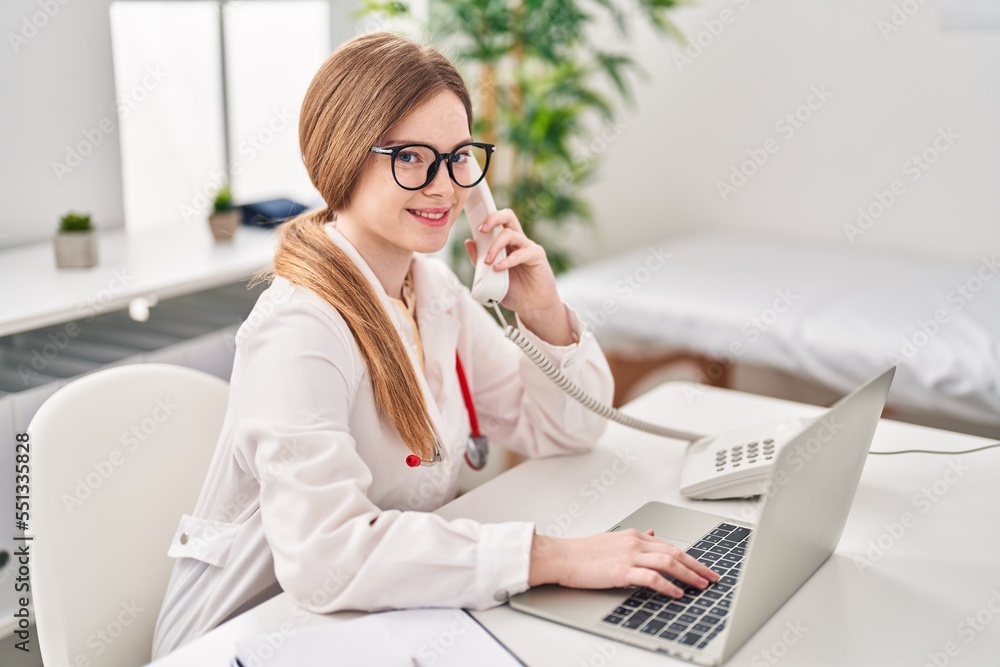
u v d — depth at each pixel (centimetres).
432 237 127
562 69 324
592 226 366
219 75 297
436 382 140
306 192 313
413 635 100
